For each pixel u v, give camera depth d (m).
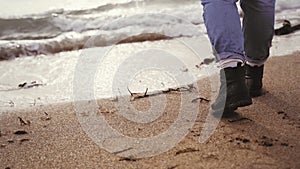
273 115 3.43
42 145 3.12
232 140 3.00
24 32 6.91
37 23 7.22
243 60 3.17
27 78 4.98
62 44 6.38
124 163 2.78
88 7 8.07
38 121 3.62
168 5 8.11
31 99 4.25
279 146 2.90
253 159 2.74
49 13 7.69
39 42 6.40
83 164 2.80
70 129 3.40
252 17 3.54
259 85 3.83
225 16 3.14
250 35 3.60
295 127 3.21
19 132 3.39
